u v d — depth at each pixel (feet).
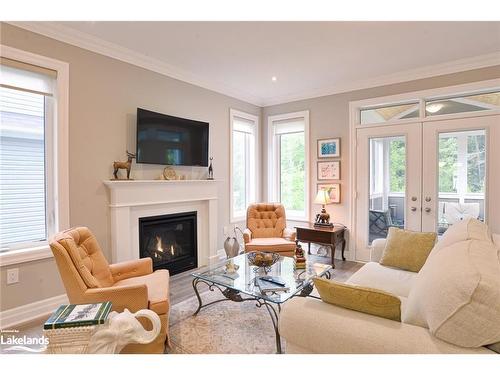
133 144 10.80
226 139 14.92
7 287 7.91
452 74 11.51
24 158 8.48
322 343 4.25
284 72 12.51
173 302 9.39
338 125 14.46
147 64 11.13
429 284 4.13
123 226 10.19
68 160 8.98
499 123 10.81
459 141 11.61
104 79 9.88
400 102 12.91
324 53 10.55
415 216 12.53
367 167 13.67
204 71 12.40
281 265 9.20
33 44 8.23
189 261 12.87
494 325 3.40
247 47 10.09
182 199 12.28
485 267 3.93
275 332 7.06
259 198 17.07
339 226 14.05
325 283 4.59
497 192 10.88
